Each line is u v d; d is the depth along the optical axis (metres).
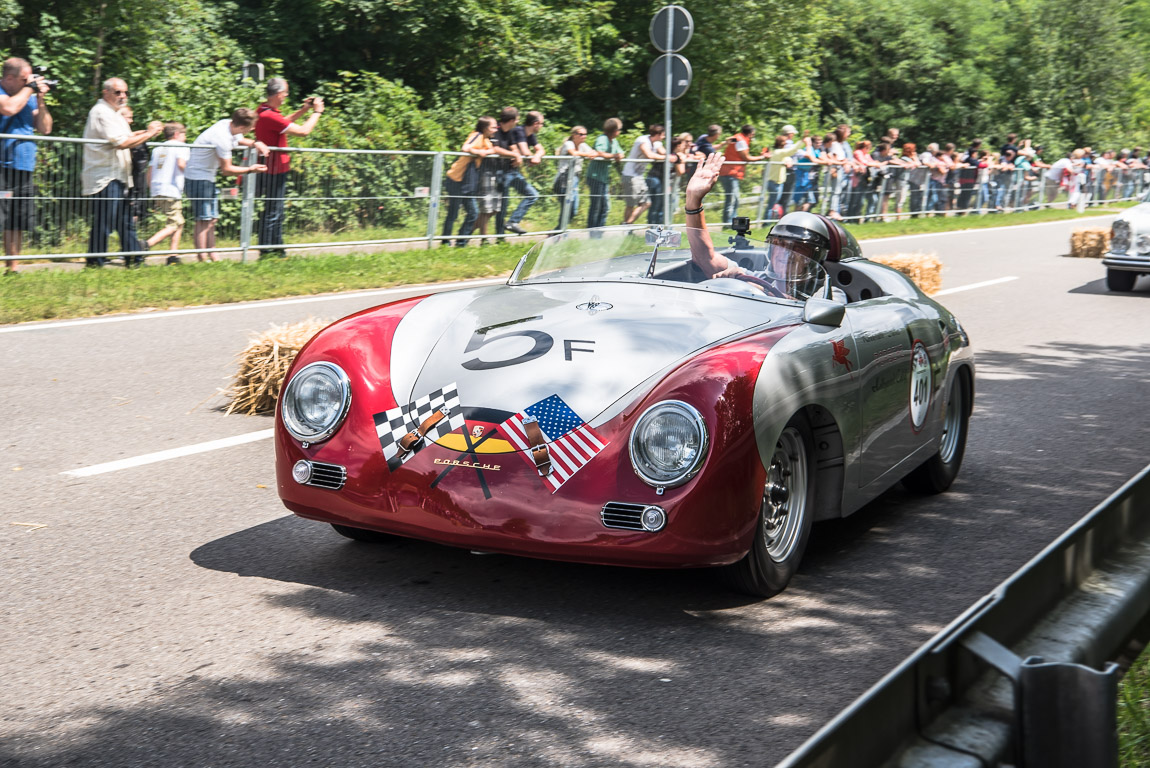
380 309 4.40
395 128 19.80
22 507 4.80
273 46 22.30
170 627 3.59
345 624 3.65
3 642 3.44
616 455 3.57
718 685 3.28
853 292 5.58
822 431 4.19
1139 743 2.78
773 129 30.52
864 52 41.44
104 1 18.06
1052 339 10.62
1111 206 35.94
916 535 4.85
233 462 5.62
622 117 28.80
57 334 8.69
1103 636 2.65
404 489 3.72
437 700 3.12
